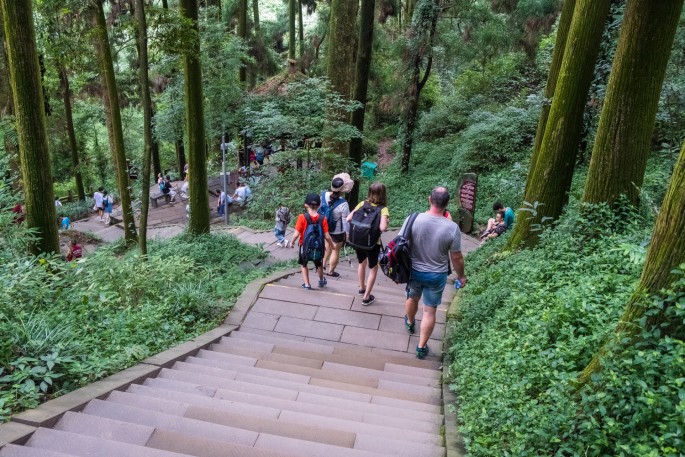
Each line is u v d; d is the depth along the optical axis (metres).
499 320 4.73
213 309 6.48
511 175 14.75
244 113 16.36
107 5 19.92
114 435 2.93
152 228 18.47
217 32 15.51
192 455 2.79
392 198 17.88
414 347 5.83
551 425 2.58
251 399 3.81
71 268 6.13
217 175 23.53
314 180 13.93
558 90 7.26
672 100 9.09
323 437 3.22
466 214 14.58
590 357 3.17
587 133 11.20
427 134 22.77
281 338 5.95
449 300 7.90
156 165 28.08
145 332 5.14
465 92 22.86
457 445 3.18
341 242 7.95
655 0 5.15
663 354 2.57
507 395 3.11
